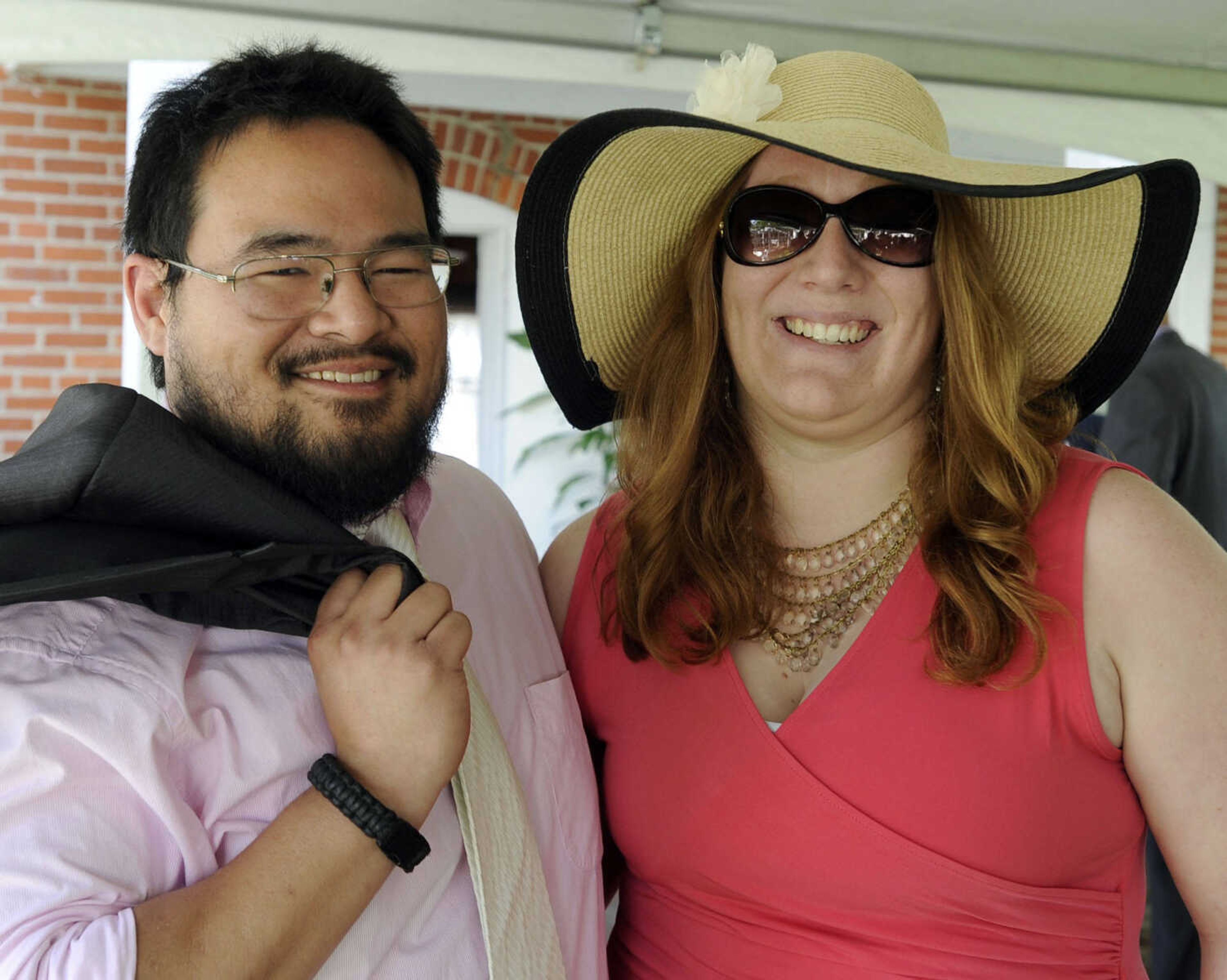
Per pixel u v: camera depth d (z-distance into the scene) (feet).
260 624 3.96
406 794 3.67
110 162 18.37
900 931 4.49
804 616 4.96
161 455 3.66
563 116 18.16
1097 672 4.39
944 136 5.22
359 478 4.09
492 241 20.62
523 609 5.17
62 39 9.09
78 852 3.35
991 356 4.67
